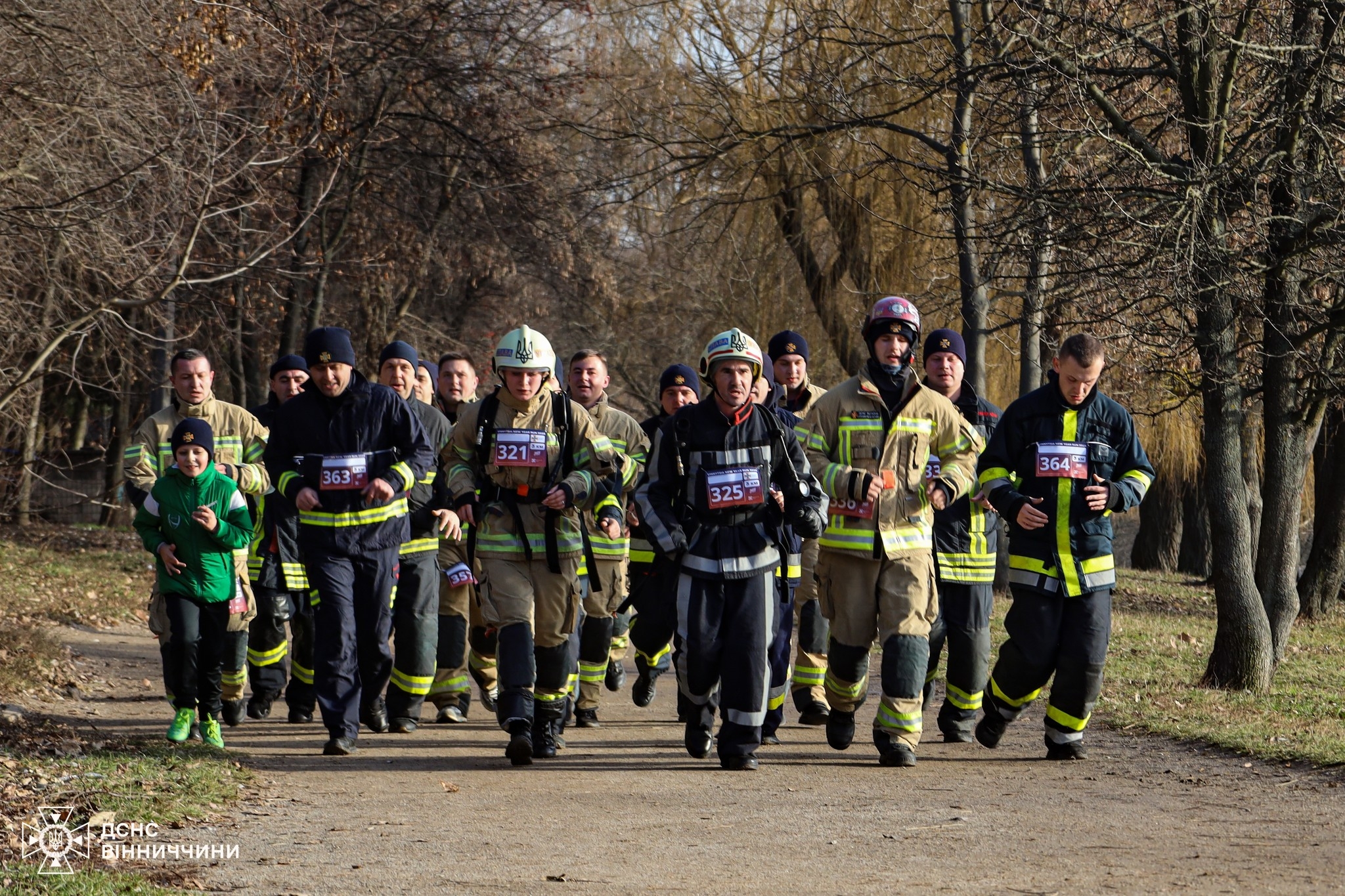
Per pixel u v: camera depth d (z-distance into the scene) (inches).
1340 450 1483.8
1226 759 595.2
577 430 613.0
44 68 1041.5
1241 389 877.8
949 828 453.1
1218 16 884.0
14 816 452.4
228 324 1770.4
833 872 393.4
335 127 1478.8
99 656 1027.9
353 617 633.6
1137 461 605.3
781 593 593.9
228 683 717.3
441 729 724.7
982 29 1053.8
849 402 614.2
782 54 1566.2
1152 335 994.1
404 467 623.5
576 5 1910.7
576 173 2031.3
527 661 603.8
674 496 586.2
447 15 1847.9
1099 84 995.9
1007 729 708.0
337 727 625.6
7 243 1072.2
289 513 743.1
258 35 1366.9
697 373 793.6
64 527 2128.4
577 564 617.3
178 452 631.2
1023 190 975.0
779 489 589.6
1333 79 887.7
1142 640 1142.3
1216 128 885.2
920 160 1416.1
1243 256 896.9
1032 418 604.1
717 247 1798.7
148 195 1101.7
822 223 1675.7
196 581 637.3
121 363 1505.9
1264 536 973.8
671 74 1724.9
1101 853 407.8
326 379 621.0
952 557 663.8
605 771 587.8
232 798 509.0
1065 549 601.3
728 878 387.9
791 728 725.9
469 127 1951.3
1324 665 1030.4
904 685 597.6
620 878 390.0
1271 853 402.0
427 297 2319.1
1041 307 1039.6
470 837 450.0
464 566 748.0
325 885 383.9
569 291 2233.0
